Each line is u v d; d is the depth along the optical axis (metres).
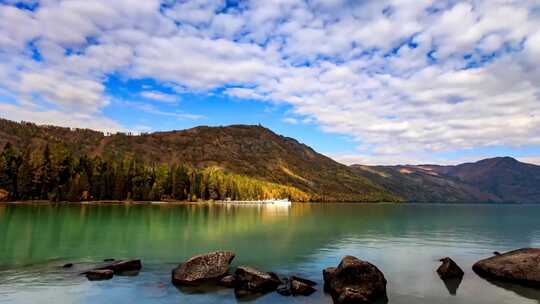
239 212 139.25
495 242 57.75
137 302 24.16
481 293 27.30
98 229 65.38
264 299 25.22
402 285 29.34
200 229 70.19
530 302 25.44
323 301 25.09
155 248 45.56
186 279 28.75
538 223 104.62
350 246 49.88
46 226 68.00
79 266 34.09
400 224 93.00
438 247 50.47
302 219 106.25
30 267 33.59
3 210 108.50
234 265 36.59
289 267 35.84
